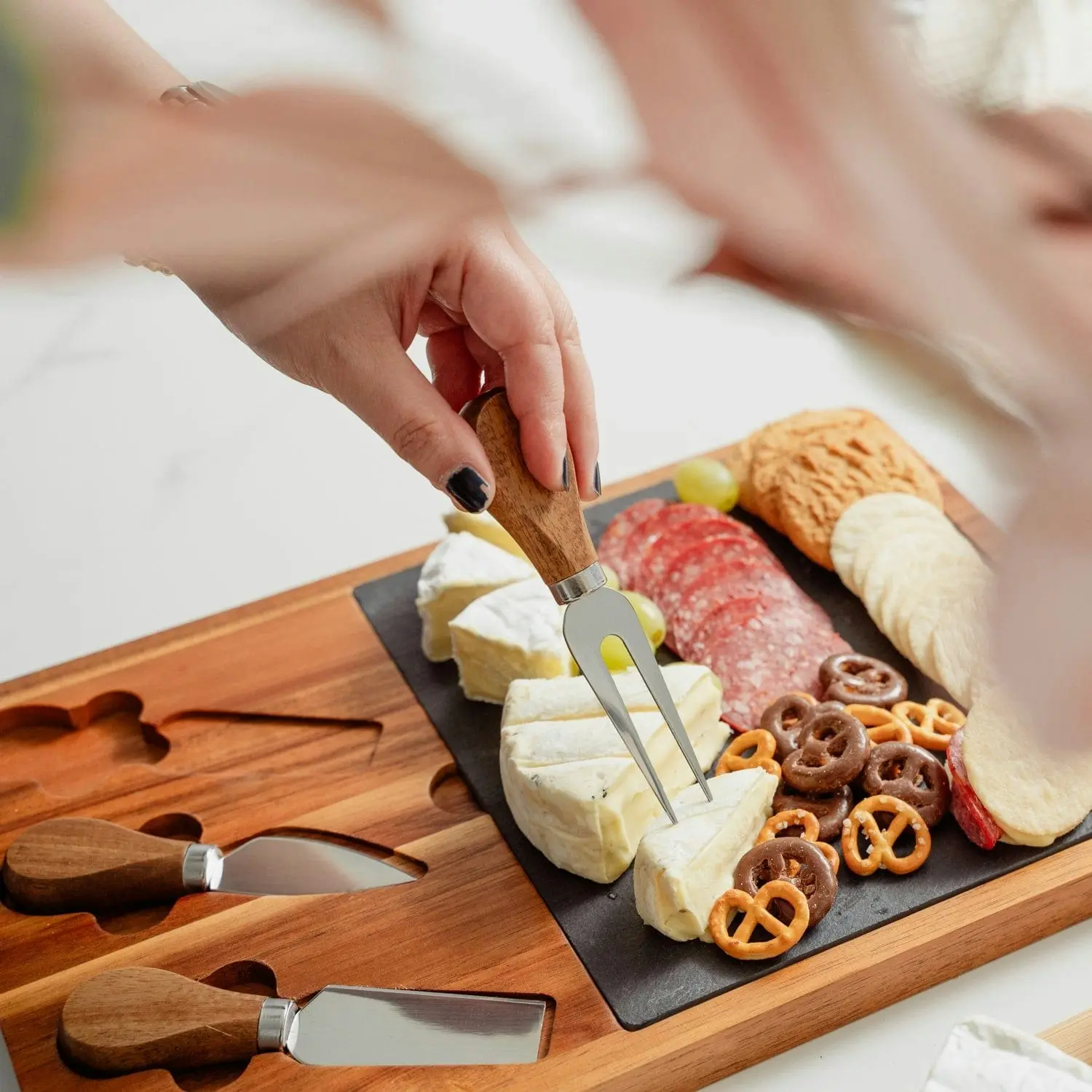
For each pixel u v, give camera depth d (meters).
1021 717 0.47
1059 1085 1.19
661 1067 1.35
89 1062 1.38
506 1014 1.41
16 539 2.50
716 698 1.74
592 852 1.54
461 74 0.34
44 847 1.62
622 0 0.31
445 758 1.80
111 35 0.34
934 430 0.40
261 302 0.41
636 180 0.34
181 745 1.89
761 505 2.14
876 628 1.93
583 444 1.59
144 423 2.67
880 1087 1.36
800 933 1.41
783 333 0.41
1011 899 1.46
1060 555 0.40
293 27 0.35
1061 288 0.35
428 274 1.37
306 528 2.52
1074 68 0.35
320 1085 1.34
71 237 0.33
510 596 1.88
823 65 0.32
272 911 1.58
